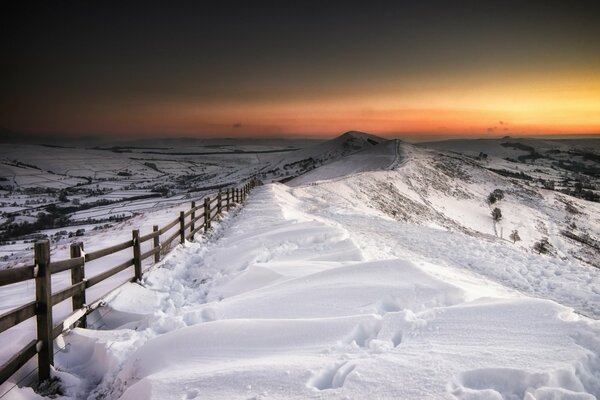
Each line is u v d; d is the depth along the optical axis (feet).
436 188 288.51
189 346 12.78
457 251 41.01
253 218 53.42
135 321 18.37
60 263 14.55
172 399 9.75
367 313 14.38
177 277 27.14
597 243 248.52
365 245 37.17
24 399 11.43
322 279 18.28
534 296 27.22
